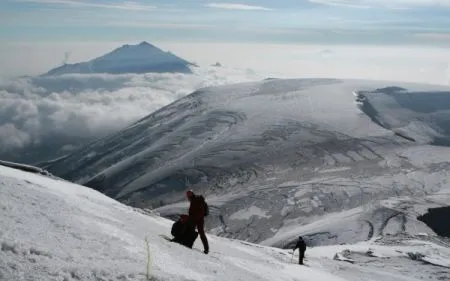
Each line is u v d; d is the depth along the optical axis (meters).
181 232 13.17
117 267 6.74
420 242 56.41
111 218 12.82
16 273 5.36
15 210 8.66
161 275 7.05
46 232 7.66
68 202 12.52
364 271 29.22
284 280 14.72
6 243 6.07
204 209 13.43
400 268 37.09
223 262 12.52
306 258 30.75
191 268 9.18
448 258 43.78
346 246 51.25
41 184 16.05
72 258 6.52
